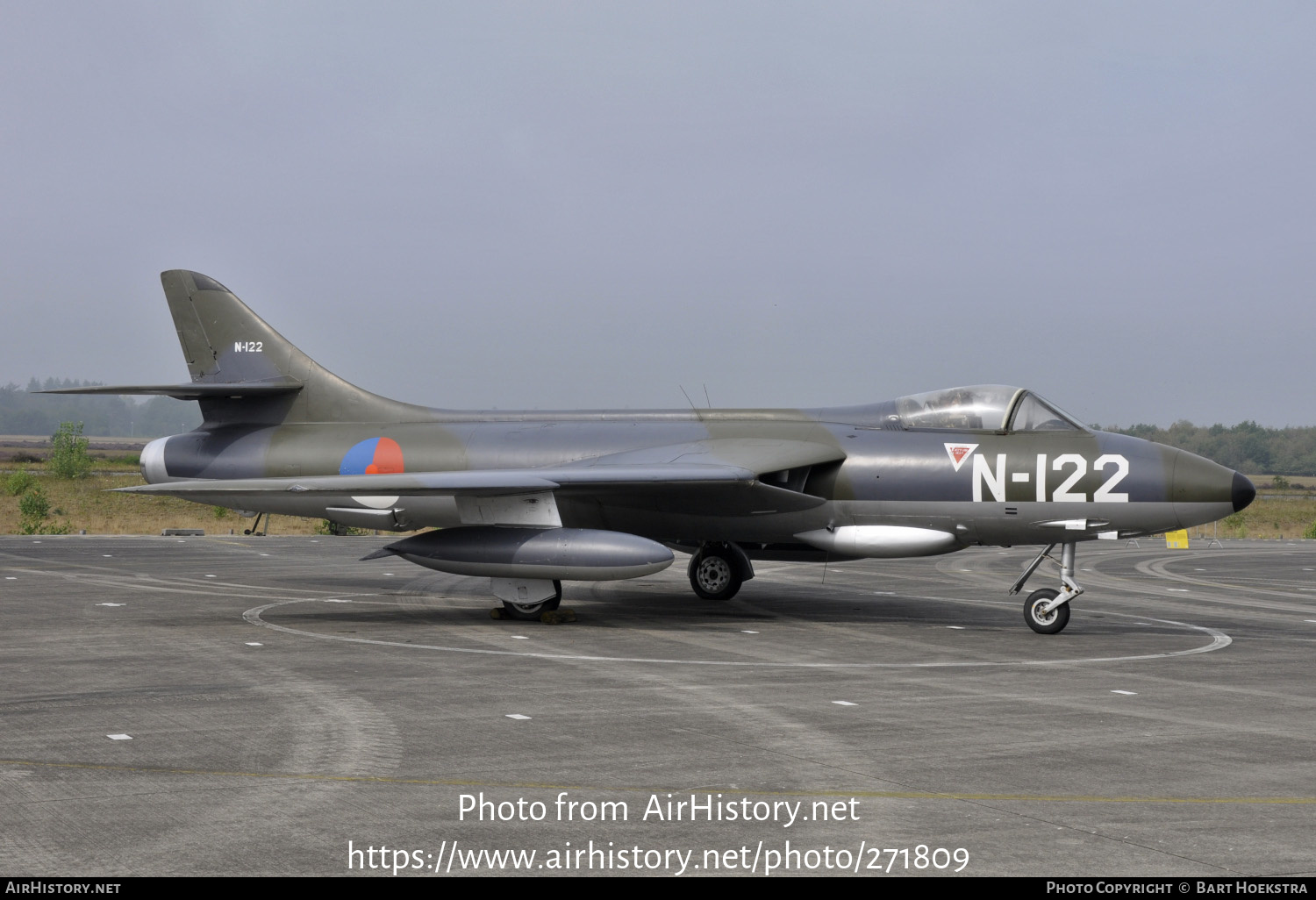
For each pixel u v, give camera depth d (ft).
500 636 49.90
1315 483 491.31
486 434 65.26
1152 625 57.98
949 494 56.49
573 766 26.84
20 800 23.47
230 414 71.05
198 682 37.24
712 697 35.73
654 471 54.19
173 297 71.77
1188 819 23.13
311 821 22.35
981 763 27.55
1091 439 55.21
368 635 49.37
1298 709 35.29
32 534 122.31
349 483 53.11
